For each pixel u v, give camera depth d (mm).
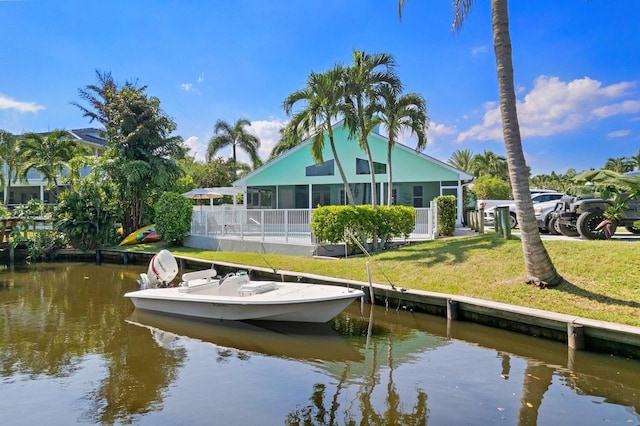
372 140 23109
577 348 6938
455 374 6270
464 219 23344
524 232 9234
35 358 7328
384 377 6242
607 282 8562
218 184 36938
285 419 5047
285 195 24641
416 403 5359
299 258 15195
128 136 24844
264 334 8641
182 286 10531
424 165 22562
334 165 23656
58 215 22109
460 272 10852
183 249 20234
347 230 12594
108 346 7988
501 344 7590
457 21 10688
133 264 20281
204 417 5125
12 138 32812
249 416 5133
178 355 7453
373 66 15875
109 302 11953
